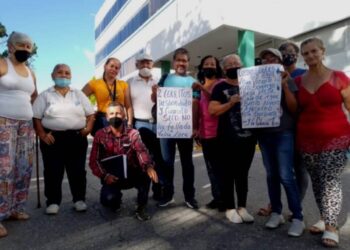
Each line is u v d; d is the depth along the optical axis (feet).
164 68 58.85
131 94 17.38
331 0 37.63
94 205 16.76
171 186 16.34
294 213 12.53
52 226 13.87
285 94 12.23
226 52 53.98
